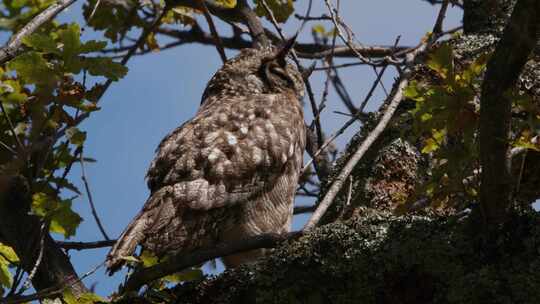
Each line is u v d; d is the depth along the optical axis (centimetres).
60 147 845
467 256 634
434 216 678
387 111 845
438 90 636
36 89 693
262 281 671
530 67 827
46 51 685
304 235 685
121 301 712
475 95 633
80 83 696
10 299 666
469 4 995
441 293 633
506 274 614
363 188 825
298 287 661
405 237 654
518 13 554
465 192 646
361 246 657
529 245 620
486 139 598
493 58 578
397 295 644
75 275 788
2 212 802
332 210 839
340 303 653
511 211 630
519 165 675
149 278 721
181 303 701
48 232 799
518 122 623
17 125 822
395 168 826
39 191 832
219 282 695
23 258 709
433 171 648
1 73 848
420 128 646
